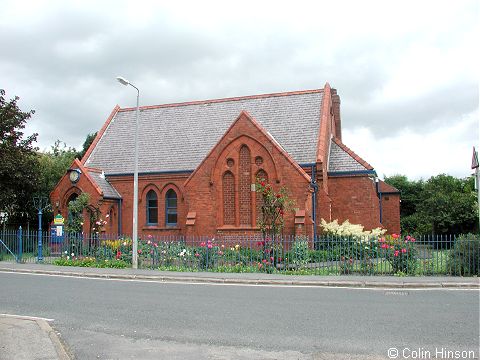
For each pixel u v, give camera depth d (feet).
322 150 93.30
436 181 171.32
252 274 60.39
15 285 52.85
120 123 122.93
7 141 99.40
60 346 26.73
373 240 62.90
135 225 69.87
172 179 104.63
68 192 100.83
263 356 25.13
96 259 74.13
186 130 113.19
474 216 132.67
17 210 110.42
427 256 62.18
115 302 41.37
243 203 89.25
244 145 89.81
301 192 84.94
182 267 67.36
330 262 65.67
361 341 27.78
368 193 96.78
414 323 32.30
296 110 105.91
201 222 90.58
